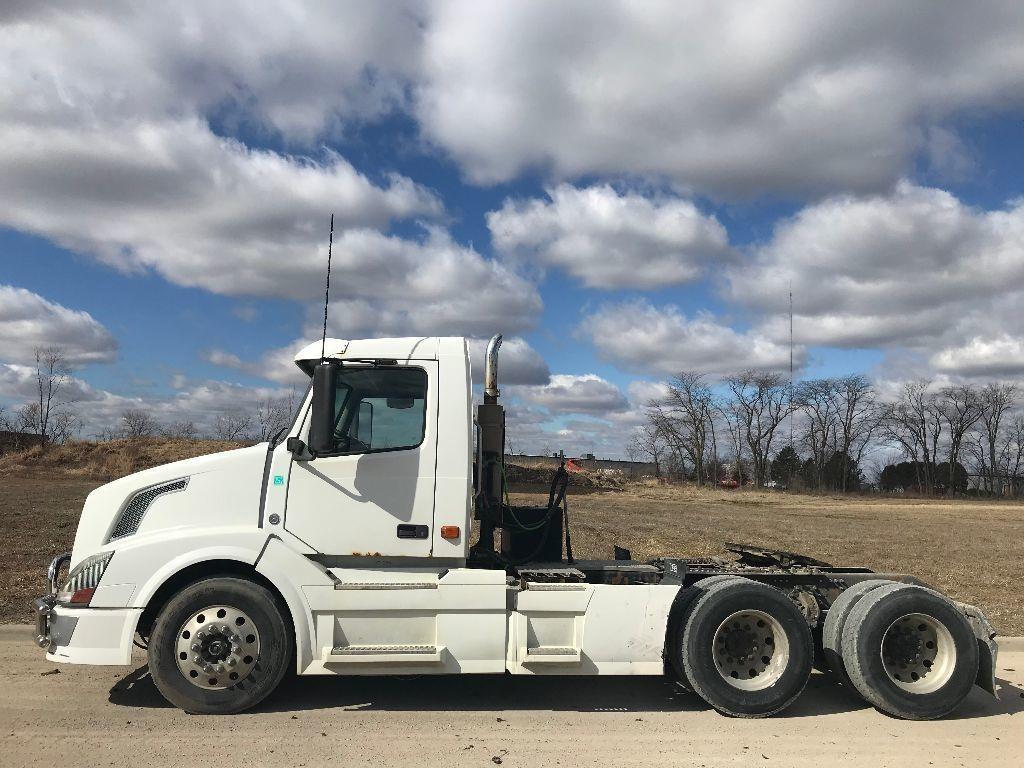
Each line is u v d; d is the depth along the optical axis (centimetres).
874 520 3111
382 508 588
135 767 460
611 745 518
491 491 684
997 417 8225
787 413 8131
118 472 3409
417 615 573
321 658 561
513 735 534
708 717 585
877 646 593
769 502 4331
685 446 7881
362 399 606
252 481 586
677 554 1533
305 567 566
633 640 587
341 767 467
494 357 702
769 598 593
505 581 580
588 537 1823
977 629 610
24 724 534
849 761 495
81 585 562
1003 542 2133
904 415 8462
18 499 2208
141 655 714
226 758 476
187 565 555
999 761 498
